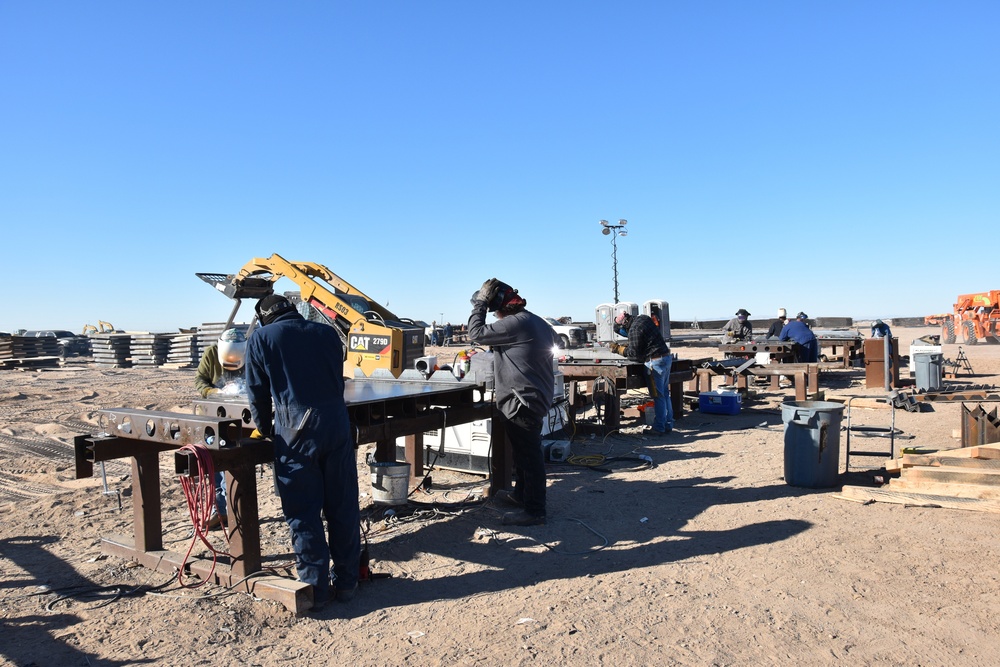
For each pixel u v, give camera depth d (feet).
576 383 33.88
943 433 31.14
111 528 19.22
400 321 29.01
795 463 22.59
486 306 18.92
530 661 11.40
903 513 19.21
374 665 11.36
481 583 15.02
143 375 78.69
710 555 16.48
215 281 27.84
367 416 16.55
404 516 19.85
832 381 55.67
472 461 25.31
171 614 13.17
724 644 11.91
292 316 13.89
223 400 16.15
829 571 15.12
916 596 13.69
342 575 14.06
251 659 11.60
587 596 14.11
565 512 20.51
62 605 13.67
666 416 33.71
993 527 17.63
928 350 50.19
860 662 11.24
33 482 26.11
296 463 13.46
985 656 11.33
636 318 33.58
